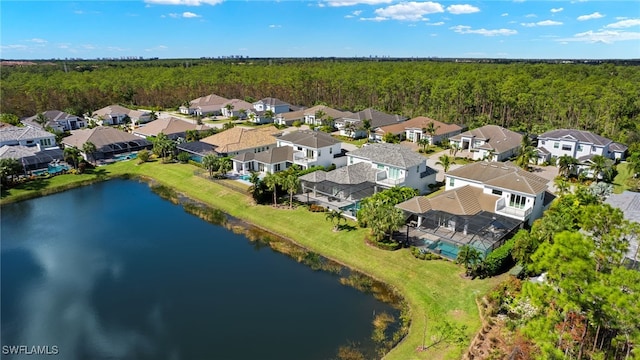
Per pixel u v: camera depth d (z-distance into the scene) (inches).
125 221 2239.2
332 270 1674.5
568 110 4212.6
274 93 6195.9
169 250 1903.3
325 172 2431.1
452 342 1201.4
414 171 2373.3
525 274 1487.5
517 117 4483.3
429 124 3592.5
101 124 4665.4
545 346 875.4
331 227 1983.3
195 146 3230.8
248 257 1822.1
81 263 1793.8
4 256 1860.2
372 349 1221.7
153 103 6117.1
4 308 1480.1
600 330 1000.2
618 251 1000.2
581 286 849.5
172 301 1502.2
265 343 1262.3
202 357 1213.7
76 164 3034.0
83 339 1314.0
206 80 6870.1
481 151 3137.3
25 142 3366.1
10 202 2496.3
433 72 6870.1
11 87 5620.1
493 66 7534.5
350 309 1419.8
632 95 4259.4
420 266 1611.7
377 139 3823.8
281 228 2048.5
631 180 2551.7
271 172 2741.1
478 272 1523.1
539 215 1943.9
